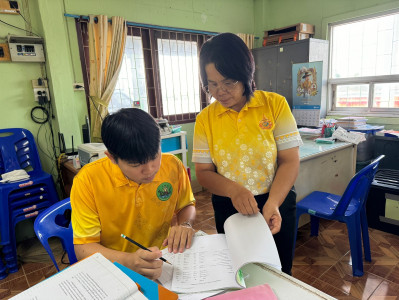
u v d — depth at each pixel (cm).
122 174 85
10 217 213
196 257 77
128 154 65
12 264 212
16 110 254
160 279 70
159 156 71
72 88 272
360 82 348
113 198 87
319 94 287
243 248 68
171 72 361
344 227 249
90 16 281
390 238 226
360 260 181
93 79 292
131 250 96
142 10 322
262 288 64
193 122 392
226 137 96
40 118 266
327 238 232
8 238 208
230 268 72
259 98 96
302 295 63
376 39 331
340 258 204
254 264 76
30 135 254
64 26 274
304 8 387
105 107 299
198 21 373
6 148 241
